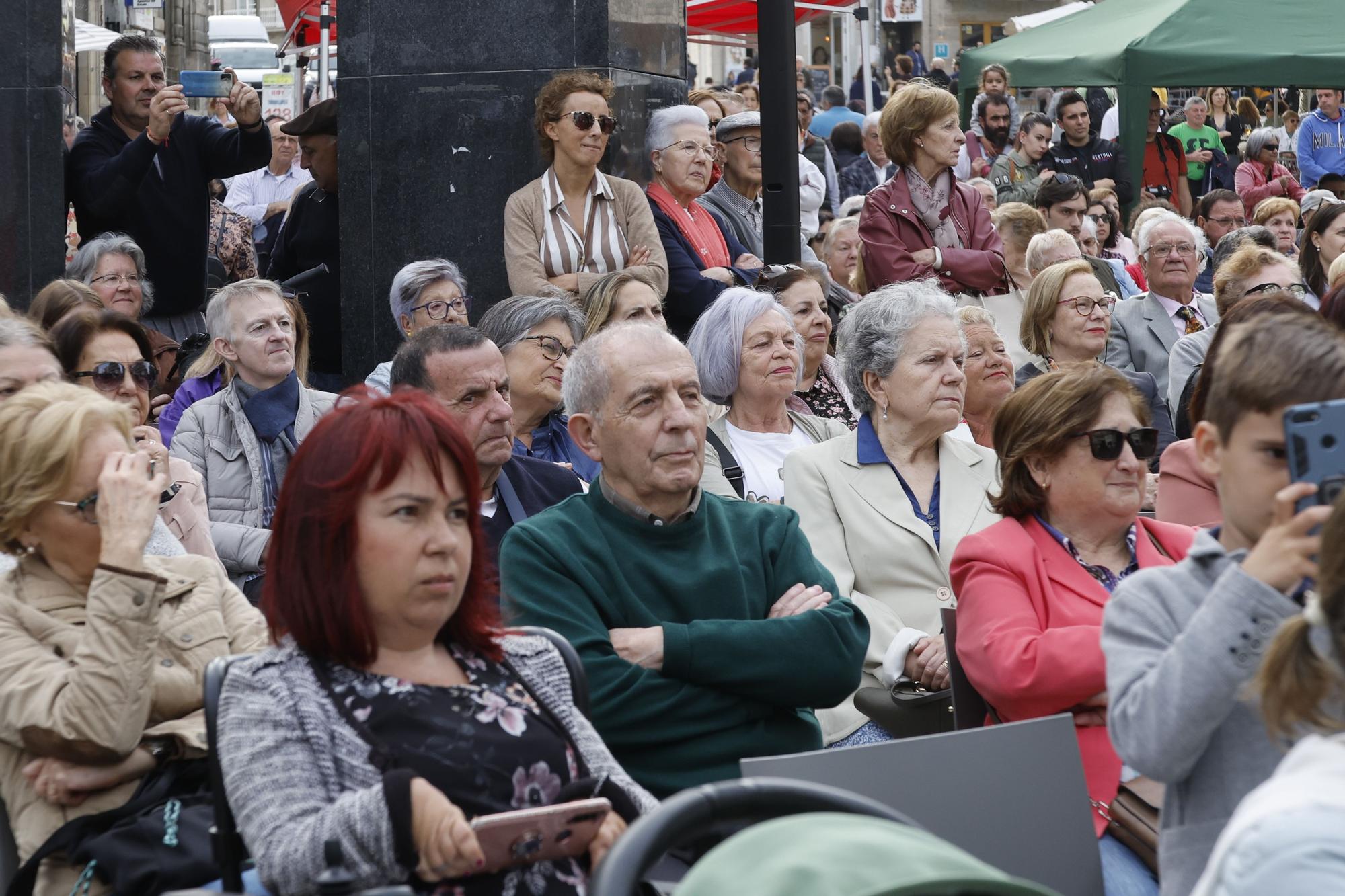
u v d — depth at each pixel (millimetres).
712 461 6105
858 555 5391
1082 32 16250
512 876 3064
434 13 8766
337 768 3094
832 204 15906
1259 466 2965
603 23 8625
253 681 3170
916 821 3566
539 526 4457
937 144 8688
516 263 8172
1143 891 3877
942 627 5270
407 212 8906
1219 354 3217
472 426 5547
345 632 3182
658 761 4277
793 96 8492
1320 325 3016
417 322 7453
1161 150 17094
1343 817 2139
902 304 5531
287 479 3270
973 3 36531
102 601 3709
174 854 3629
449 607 3252
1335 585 2293
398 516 3193
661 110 9117
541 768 3252
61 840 3738
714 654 4258
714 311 6355
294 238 9594
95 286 8328
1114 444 4387
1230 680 2777
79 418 3908
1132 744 2971
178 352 8258
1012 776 3689
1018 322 8828
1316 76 14867
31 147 9398
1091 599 4391
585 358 4555
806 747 4465
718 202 10375
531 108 8695
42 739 3736
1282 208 12977
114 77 9578
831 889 2002
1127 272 12445
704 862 2119
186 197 9469
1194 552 3102
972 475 5551
